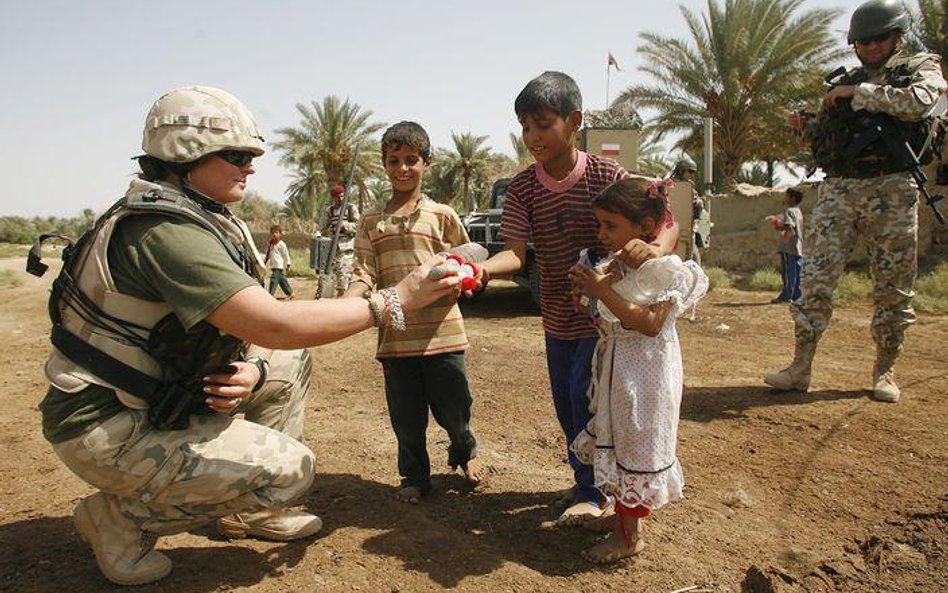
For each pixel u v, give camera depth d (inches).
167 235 83.0
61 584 96.5
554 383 122.6
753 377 221.1
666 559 105.1
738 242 643.5
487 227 415.2
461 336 126.3
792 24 976.3
